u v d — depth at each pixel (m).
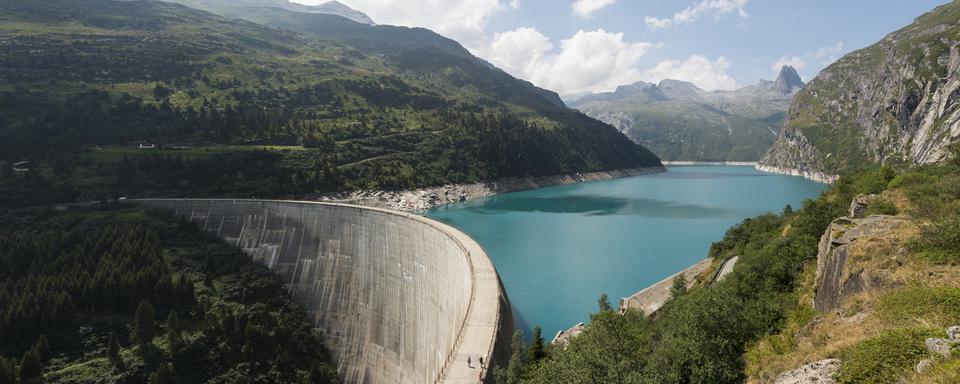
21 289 97.00
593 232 169.38
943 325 20.48
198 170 173.25
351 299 106.69
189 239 127.12
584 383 32.06
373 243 106.25
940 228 28.53
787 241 55.62
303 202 124.56
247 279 114.06
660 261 132.50
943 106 197.88
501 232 170.25
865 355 19.03
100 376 81.94
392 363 92.88
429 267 88.62
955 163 58.09
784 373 23.52
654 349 38.81
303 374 94.25
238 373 89.81
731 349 34.41
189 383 86.38
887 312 23.72
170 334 89.69
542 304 102.50
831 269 35.06
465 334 52.22
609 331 40.50
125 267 104.75
